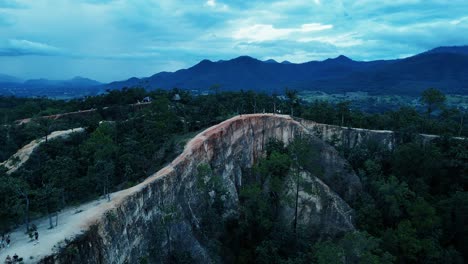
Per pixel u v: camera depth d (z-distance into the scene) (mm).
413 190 82438
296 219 74312
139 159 71938
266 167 81062
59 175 59531
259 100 123688
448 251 67000
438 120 125875
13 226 46094
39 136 90938
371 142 100688
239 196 80312
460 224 71438
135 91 154500
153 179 57375
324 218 73875
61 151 80438
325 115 113625
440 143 93250
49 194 47250
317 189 76250
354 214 76250
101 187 59250
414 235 68250
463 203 72188
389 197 75375
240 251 68125
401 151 89000
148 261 49969
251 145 90688
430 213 71938
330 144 100562
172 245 56188
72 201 56000
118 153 74375
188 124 99750
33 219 47438
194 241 58938
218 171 77062
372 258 52406
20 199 46844
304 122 103562
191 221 63656
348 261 53438
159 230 54031
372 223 74062
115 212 45688
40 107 150875
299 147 80000
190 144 73938
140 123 97688
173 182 61188
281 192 77938
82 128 99125
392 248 66375
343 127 104938
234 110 119125
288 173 80250
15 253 35062
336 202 75062
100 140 76125
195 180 68375
